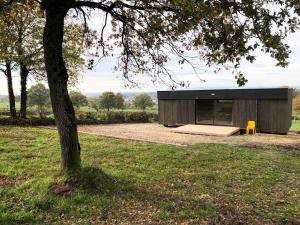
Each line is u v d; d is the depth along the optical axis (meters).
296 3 6.85
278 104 24.64
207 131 23.34
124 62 11.22
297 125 34.81
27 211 6.51
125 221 6.30
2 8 9.60
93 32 11.18
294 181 9.65
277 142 18.92
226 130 23.94
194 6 6.64
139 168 10.70
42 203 6.85
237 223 6.32
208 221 6.36
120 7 9.35
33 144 14.71
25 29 23.98
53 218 6.32
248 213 6.92
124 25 10.25
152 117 35.56
